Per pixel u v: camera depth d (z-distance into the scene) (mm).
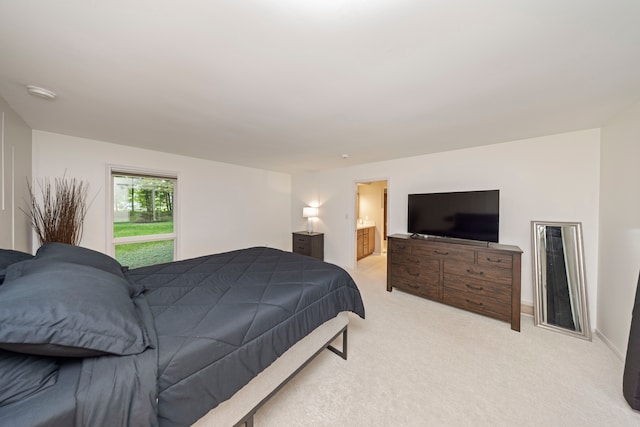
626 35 1047
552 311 2400
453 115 2031
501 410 1396
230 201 4461
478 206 2812
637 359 1391
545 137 2613
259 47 1177
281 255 2521
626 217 1899
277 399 1472
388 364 1812
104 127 2416
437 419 1337
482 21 996
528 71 1367
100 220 2992
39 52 1211
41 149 2561
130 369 777
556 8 923
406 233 3764
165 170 3562
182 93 1657
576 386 1583
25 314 697
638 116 1760
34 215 2492
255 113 2006
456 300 2775
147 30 1057
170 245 3762
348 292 1955
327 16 977
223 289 1554
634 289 1792
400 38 1104
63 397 666
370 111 1953
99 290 963
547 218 2604
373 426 1293
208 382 947
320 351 1691
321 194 5090
